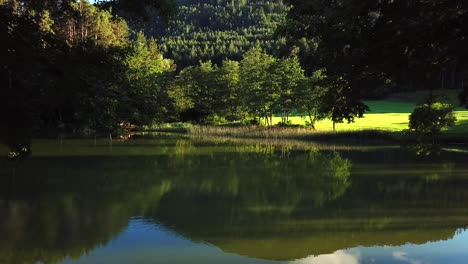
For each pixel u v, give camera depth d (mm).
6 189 19906
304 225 14617
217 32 179750
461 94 7492
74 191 19578
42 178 22797
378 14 7023
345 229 14133
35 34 6121
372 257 11883
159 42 163750
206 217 15477
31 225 14203
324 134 48312
